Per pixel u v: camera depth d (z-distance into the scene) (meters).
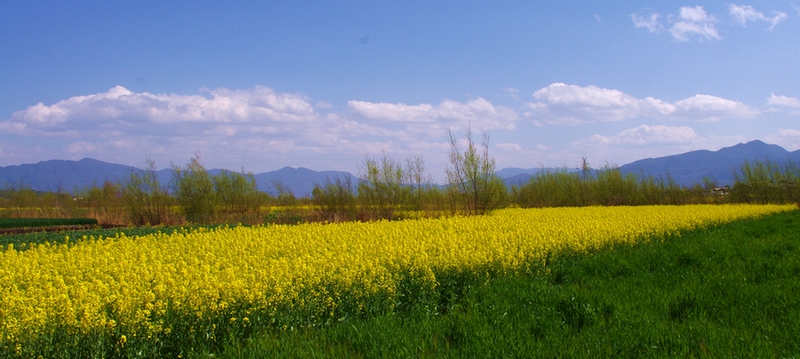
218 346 6.85
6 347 6.08
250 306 7.61
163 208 33.22
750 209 35.50
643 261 12.34
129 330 6.54
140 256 12.40
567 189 55.50
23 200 42.78
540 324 6.98
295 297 7.92
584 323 7.08
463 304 8.77
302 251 12.78
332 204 33.28
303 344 6.23
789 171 53.12
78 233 22.39
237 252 12.87
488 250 12.18
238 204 35.59
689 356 5.61
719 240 16.45
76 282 8.88
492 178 33.28
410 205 34.22
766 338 6.16
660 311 7.52
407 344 6.11
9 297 6.93
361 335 6.52
